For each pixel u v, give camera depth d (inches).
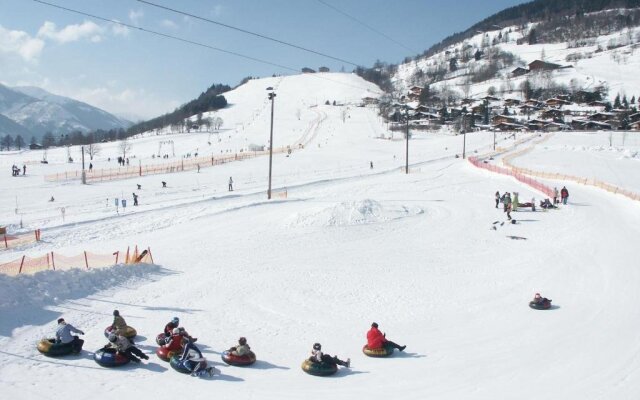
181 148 6368.1
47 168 3806.6
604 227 1535.4
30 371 589.3
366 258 1254.9
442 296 969.5
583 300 926.4
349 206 1690.5
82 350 661.3
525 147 4483.3
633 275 1059.9
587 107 7416.3
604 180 2760.8
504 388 584.4
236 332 764.6
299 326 802.8
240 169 3533.5
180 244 1384.1
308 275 1095.6
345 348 716.7
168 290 952.9
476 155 3983.8
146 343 697.6
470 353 694.5
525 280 1064.8
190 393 557.3
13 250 1349.7
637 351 693.9
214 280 1033.5
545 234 1485.0
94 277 928.3
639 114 6235.2
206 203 2034.9
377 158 4126.5
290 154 4456.2
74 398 532.7
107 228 1611.7
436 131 6973.4
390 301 939.3
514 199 1850.4
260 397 554.6
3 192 2501.2
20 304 771.4
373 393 570.6
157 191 2556.6
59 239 1478.8
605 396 566.3
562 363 656.4
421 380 607.2
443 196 2191.2
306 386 586.9
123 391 553.9
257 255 1261.1
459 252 1318.9
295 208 1889.8
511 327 799.7
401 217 1711.4
